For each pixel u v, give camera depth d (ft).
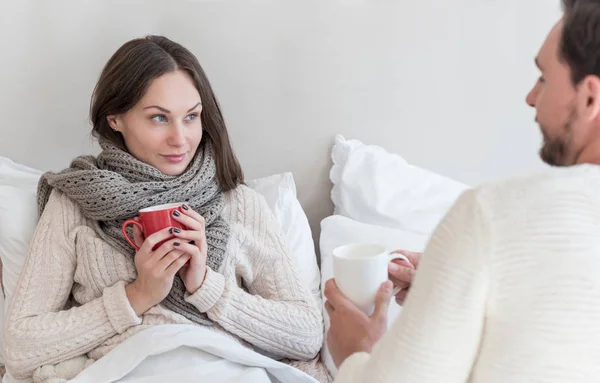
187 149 4.96
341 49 6.32
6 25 5.82
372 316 2.96
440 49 6.44
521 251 2.22
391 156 6.33
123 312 4.45
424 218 6.07
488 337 2.30
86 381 4.10
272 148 6.42
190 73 4.96
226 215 5.15
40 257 4.68
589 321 2.20
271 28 6.19
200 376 4.19
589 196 2.27
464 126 6.63
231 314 4.67
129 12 5.97
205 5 6.06
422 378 2.25
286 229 5.75
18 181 5.75
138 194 4.81
